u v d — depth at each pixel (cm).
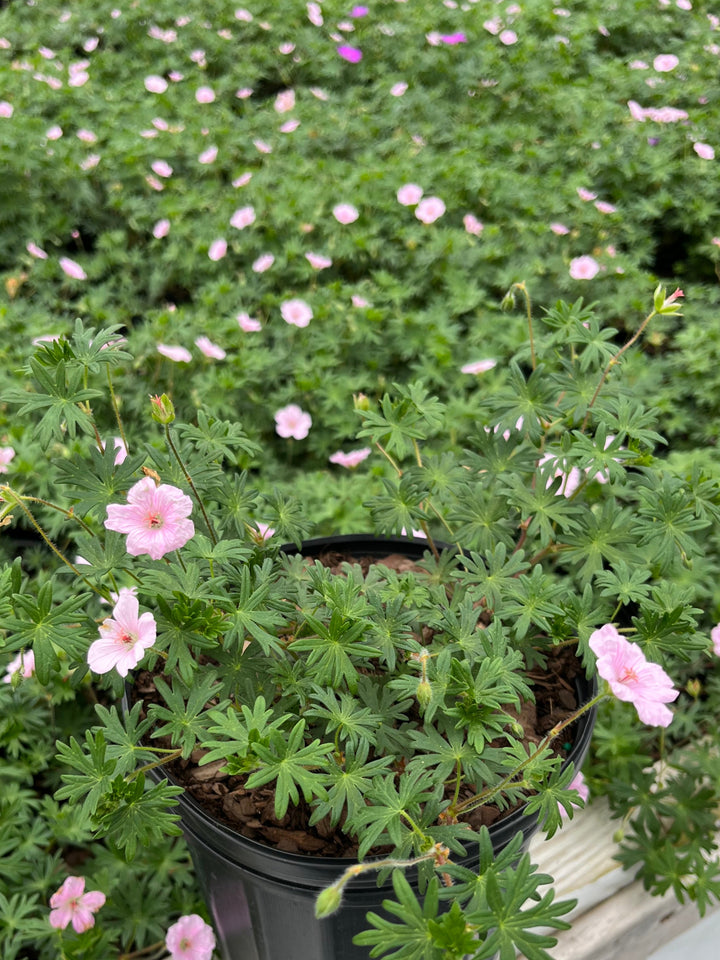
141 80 116
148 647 35
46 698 56
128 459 41
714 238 87
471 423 71
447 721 38
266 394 78
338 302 79
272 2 126
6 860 50
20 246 91
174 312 78
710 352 74
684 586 56
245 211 86
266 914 40
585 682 44
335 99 110
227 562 40
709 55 112
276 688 41
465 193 92
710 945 58
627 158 95
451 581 46
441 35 119
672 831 54
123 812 35
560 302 48
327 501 66
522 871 31
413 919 31
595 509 58
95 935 49
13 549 66
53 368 40
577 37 115
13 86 106
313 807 39
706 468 62
